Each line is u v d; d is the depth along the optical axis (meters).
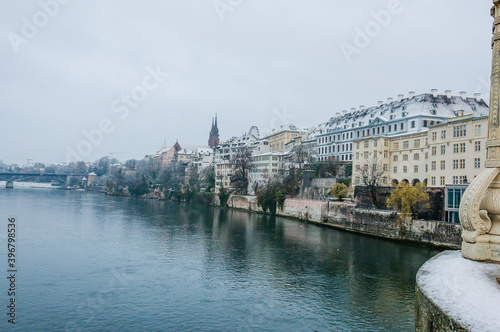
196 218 101.75
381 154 87.94
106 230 76.25
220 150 187.00
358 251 56.88
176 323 31.36
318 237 70.19
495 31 16.11
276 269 47.09
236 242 65.06
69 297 36.78
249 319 32.09
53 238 65.88
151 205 143.75
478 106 97.12
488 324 10.27
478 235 15.90
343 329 30.23
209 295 37.78
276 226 86.44
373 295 37.66
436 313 11.83
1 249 56.34
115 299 36.38
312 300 36.47
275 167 139.62
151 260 51.41
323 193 103.81
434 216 61.81
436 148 70.50
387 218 68.06
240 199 131.75
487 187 16.09
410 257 52.53
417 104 94.62
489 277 13.81
